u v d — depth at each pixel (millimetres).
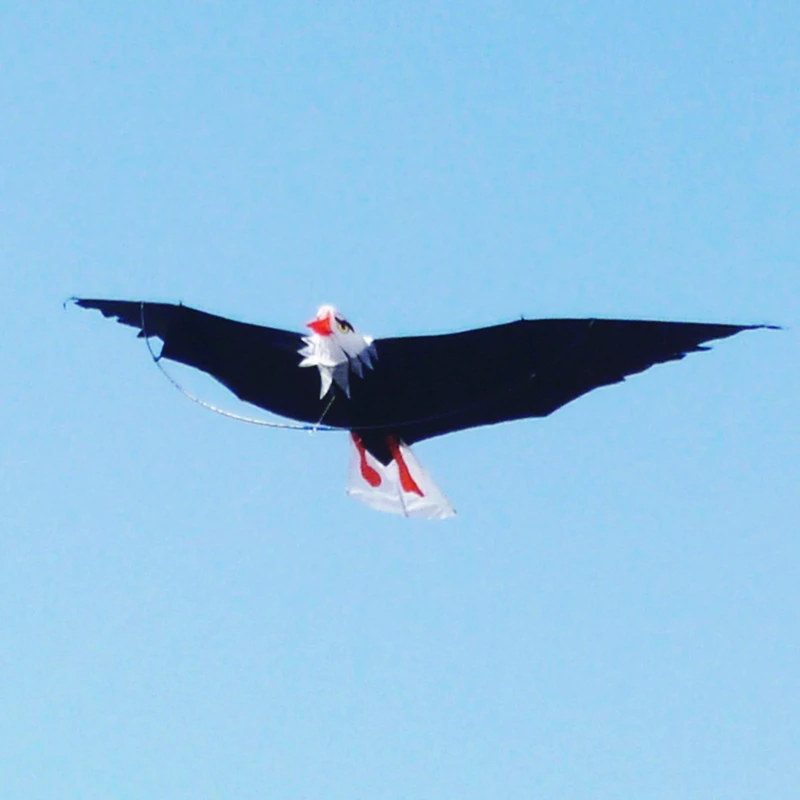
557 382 36375
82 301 36438
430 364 36031
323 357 35781
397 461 36500
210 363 36531
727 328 35562
